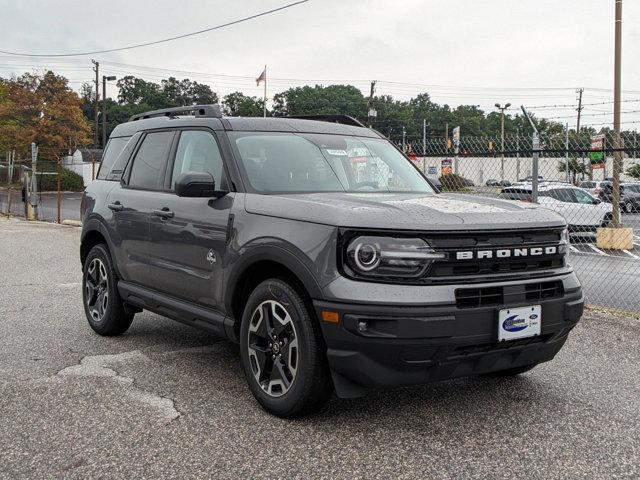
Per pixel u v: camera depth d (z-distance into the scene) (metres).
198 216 4.43
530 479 3.09
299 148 4.69
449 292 3.38
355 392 3.53
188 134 4.99
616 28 18.08
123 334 5.89
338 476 3.10
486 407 4.07
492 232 3.55
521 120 93.38
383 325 3.31
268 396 3.85
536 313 3.62
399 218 3.45
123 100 148.62
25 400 4.11
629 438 3.60
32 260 11.02
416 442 3.50
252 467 3.19
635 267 12.43
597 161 18.05
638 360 5.21
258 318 3.94
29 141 60.97
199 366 4.89
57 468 3.16
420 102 130.62
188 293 4.57
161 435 3.57
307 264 3.53
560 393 4.37
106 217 5.61
